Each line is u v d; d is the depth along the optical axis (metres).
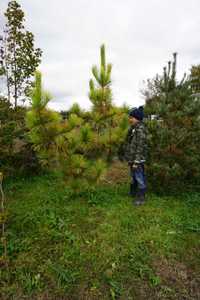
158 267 3.95
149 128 6.10
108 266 3.91
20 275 3.71
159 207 5.64
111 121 5.80
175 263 4.07
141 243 4.39
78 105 5.58
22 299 3.39
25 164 7.26
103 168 5.59
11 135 6.52
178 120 6.04
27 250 4.20
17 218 5.03
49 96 4.97
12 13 8.64
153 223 4.99
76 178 5.58
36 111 4.96
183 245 4.45
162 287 3.62
